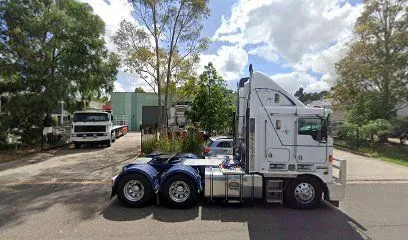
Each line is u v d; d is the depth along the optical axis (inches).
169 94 918.4
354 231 256.5
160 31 805.2
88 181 447.5
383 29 1023.0
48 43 831.1
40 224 270.4
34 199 351.6
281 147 319.3
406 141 957.2
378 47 1027.3
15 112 808.9
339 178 319.0
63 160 636.7
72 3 879.7
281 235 247.3
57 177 472.1
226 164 354.6
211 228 262.8
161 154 404.5
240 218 289.6
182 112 1030.4
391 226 268.7
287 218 289.9
